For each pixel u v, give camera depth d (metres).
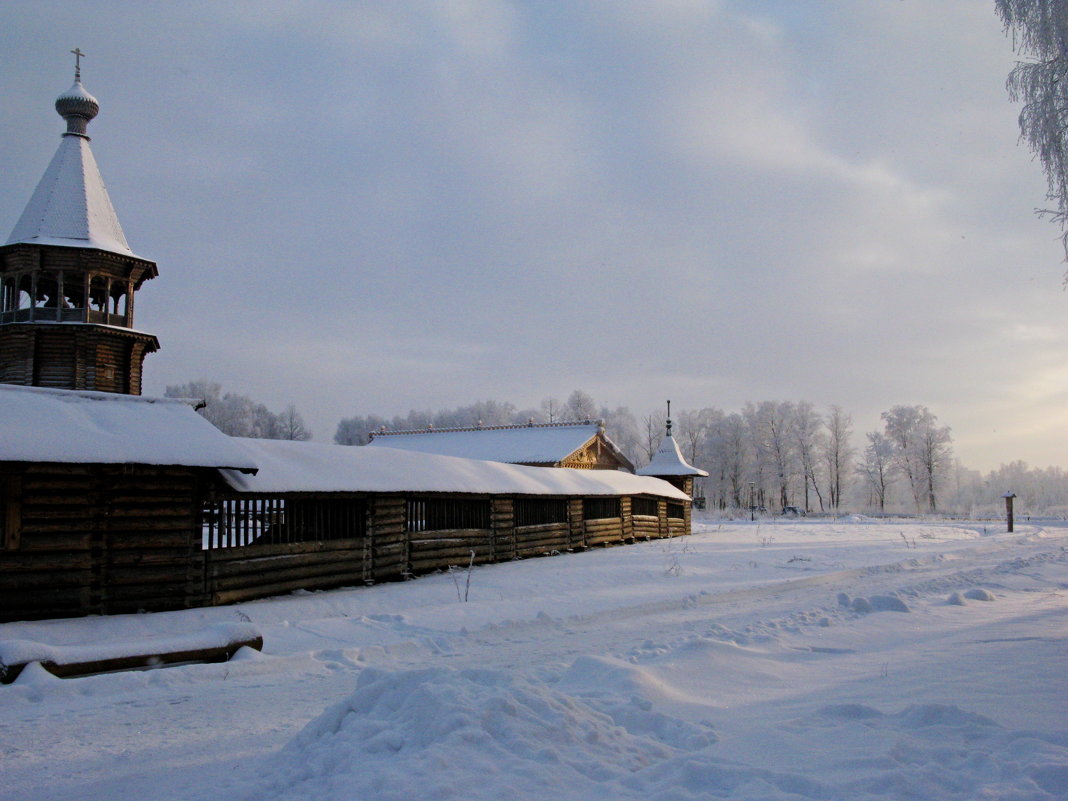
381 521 16.20
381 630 11.07
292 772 4.73
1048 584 16.23
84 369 26.86
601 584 16.89
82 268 27.41
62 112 29.28
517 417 103.38
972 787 4.13
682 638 10.19
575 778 4.38
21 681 7.62
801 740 5.08
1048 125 11.06
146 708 7.10
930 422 76.62
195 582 12.23
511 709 5.02
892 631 10.52
